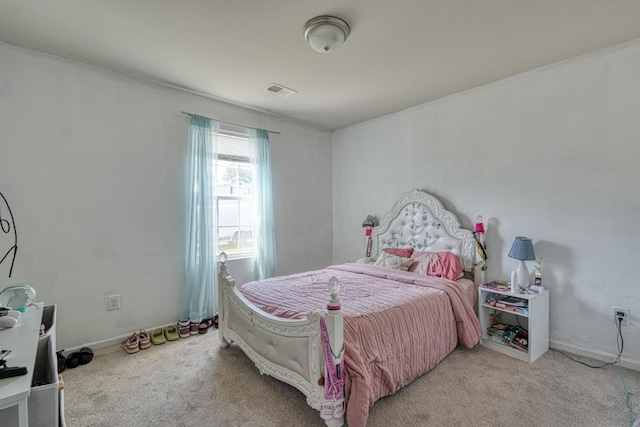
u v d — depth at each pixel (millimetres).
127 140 2760
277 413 1781
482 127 3018
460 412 1776
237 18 1911
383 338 1862
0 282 2215
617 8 1839
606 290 2344
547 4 1801
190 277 3041
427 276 2865
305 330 1729
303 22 1962
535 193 2688
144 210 2859
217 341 2797
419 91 3135
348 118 4035
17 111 2262
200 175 3123
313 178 4359
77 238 2514
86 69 2543
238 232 3613
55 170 2414
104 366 2322
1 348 1199
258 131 3660
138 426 1678
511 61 2520
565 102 2514
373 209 4094
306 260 4262
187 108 3137
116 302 2701
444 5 1802
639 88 2197
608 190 2332
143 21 1943
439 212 3293
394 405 1842
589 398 1893
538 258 2664
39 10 1831
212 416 1759
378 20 1944
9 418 903
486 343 2652
